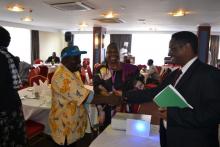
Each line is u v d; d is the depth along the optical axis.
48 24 9.94
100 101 2.00
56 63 9.51
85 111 2.21
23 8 5.86
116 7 5.37
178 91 1.22
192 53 1.23
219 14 6.05
